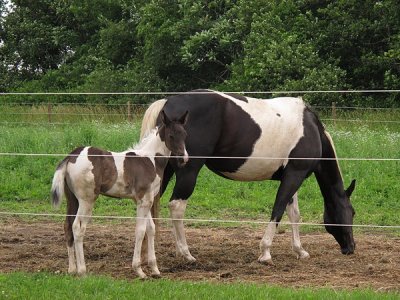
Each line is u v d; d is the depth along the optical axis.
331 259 9.74
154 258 8.38
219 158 9.38
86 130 17.16
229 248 10.30
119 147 16.59
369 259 9.73
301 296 7.14
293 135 9.53
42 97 33.94
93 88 31.23
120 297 7.06
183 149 8.41
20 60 38.31
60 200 7.85
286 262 9.49
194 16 29.84
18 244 10.37
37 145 16.41
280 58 25.05
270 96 25.62
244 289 7.39
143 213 8.27
